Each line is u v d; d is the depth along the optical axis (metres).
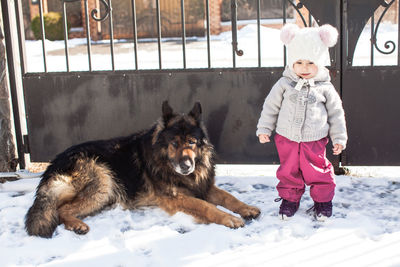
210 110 4.43
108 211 3.59
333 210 3.39
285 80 3.22
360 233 2.92
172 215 3.49
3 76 4.47
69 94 4.54
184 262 2.61
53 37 22.09
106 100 4.52
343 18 4.05
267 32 20.06
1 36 4.41
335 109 3.16
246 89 4.32
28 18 23.09
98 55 15.69
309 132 3.12
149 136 3.69
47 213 3.17
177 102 4.45
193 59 13.21
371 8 4.01
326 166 3.21
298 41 3.02
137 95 4.47
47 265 2.63
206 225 3.25
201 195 3.69
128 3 21.58
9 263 2.69
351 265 2.49
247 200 3.75
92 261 2.67
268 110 3.30
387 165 4.30
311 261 2.56
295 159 3.19
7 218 3.43
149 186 3.67
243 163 4.52
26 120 4.67
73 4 23.50
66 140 4.66
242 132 4.44
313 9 4.11
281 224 3.16
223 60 12.70
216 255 2.68
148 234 3.03
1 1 4.37
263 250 2.73
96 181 3.49
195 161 3.53
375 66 4.09
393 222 3.08
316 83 3.14
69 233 3.09
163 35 21.80
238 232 3.02
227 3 23.27
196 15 21.44
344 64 4.13
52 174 3.45
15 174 4.58
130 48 17.72
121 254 2.75
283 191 3.31
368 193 3.75
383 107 4.17
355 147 4.30
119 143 3.87
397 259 2.53
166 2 21.48
